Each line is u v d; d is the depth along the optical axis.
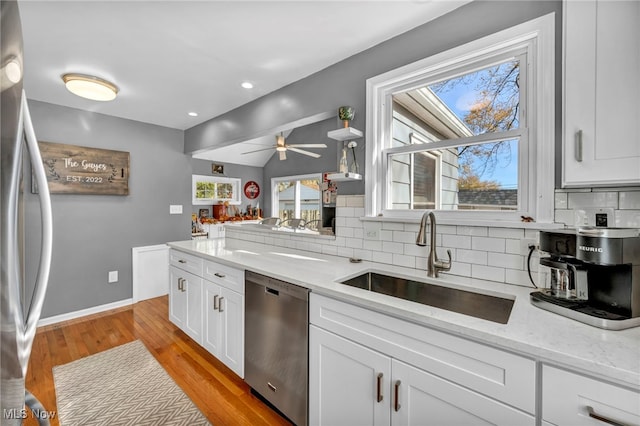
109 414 1.69
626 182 0.95
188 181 3.92
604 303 0.96
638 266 0.91
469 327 0.92
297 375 1.50
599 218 1.18
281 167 6.55
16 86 0.60
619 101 0.96
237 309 1.89
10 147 0.57
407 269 1.71
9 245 0.57
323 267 1.76
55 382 1.97
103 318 3.03
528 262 1.28
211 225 5.29
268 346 1.67
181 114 3.23
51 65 2.12
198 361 2.24
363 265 1.82
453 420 0.97
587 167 1.02
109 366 2.17
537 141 1.34
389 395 1.13
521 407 0.84
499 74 1.51
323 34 1.79
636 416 0.69
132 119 3.39
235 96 2.73
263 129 2.70
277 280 1.61
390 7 1.55
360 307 1.23
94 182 3.09
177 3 1.49
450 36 1.59
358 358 1.23
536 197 1.34
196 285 2.32
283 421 1.64
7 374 0.56
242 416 1.68
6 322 0.56
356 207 2.02
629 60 0.94
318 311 1.40
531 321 0.96
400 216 1.84
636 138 0.93
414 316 1.04
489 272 1.46
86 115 3.07
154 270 3.63
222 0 1.48
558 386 0.78
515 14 1.40
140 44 1.87
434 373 1.01
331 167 5.62
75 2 1.47
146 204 3.54
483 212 1.52
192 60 2.07
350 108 1.94
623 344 0.80
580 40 1.03
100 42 1.84
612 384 0.71
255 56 2.03
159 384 1.96
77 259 3.04
